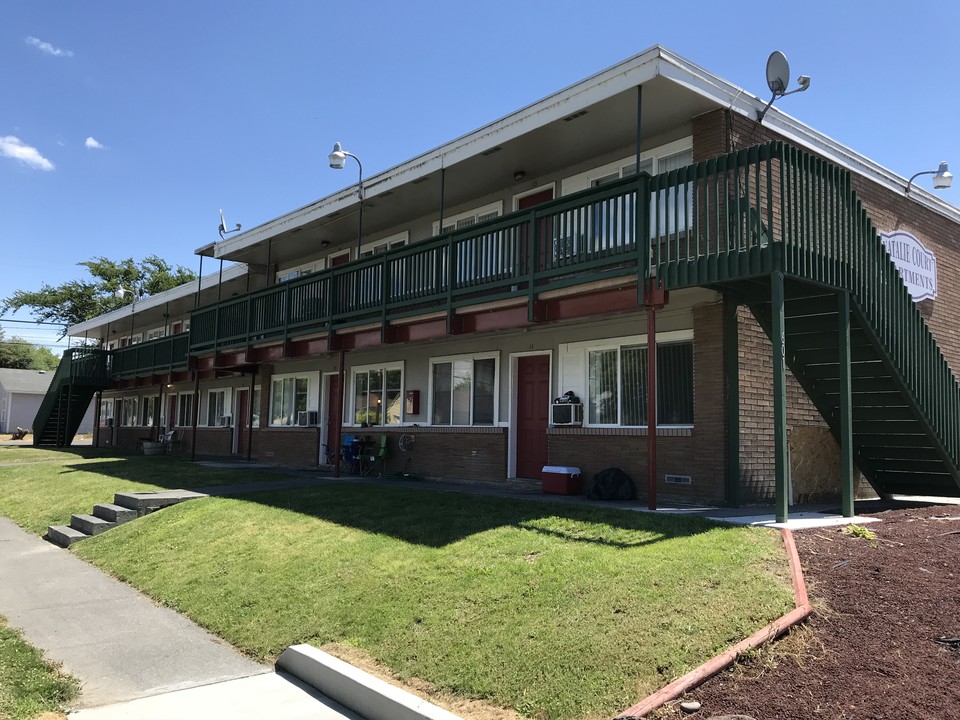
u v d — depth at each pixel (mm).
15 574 9039
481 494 10391
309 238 18484
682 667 4523
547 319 10367
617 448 11070
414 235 16500
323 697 5137
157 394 31156
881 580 5676
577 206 9914
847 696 4105
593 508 8555
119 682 5422
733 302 9773
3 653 5762
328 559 7703
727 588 5500
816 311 9312
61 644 6301
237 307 18406
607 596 5578
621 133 11180
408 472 15172
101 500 13273
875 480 11477
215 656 6012
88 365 29781
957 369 14578
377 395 16828
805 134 11391
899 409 9906
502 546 7223
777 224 10492
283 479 14492
